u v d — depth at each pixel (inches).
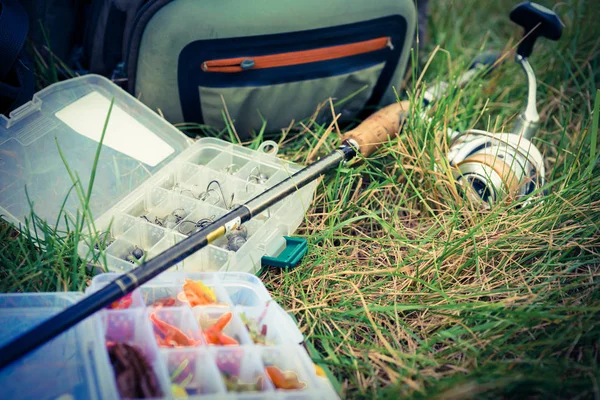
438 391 19.7
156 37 24.9
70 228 23.1
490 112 30.5
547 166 28.2
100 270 22.2
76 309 18.9
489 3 36.1
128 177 24.7
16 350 18.1
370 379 20.8
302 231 25.3
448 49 32.6
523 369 20.4
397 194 26.4
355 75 27.6
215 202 24.9
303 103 27.6
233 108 26.7
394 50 28.0
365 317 22.3
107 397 18.0
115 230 23.6
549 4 35.0
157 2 24.6
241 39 25.3
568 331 21.1
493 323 21.5
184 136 25.9
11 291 21.3
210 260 22.7
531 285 23.0
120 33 26.2
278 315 21.1
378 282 23.1
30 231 23.0
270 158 25.9
